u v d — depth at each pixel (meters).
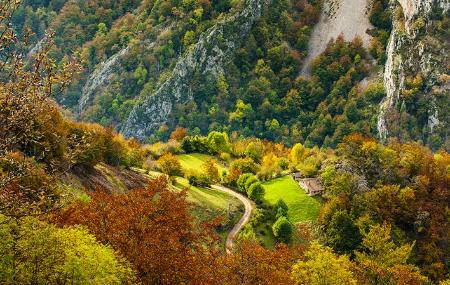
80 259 26.33
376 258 77.12
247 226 93.88
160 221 36.22
